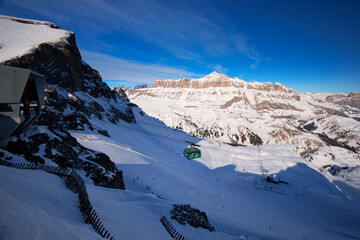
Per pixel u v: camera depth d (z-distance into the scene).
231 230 28.31
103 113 81.06
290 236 30.67
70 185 14.33
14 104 14.21
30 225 5.84
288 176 76.62
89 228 8.97
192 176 59.28
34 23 70.50
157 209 18.39
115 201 16.75
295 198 52.19
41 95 18.73
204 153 102.50
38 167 15.41
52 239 5.73
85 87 86.62
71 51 66.94
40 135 20.14
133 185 31.89
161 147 87.00
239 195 50.81
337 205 49.75
